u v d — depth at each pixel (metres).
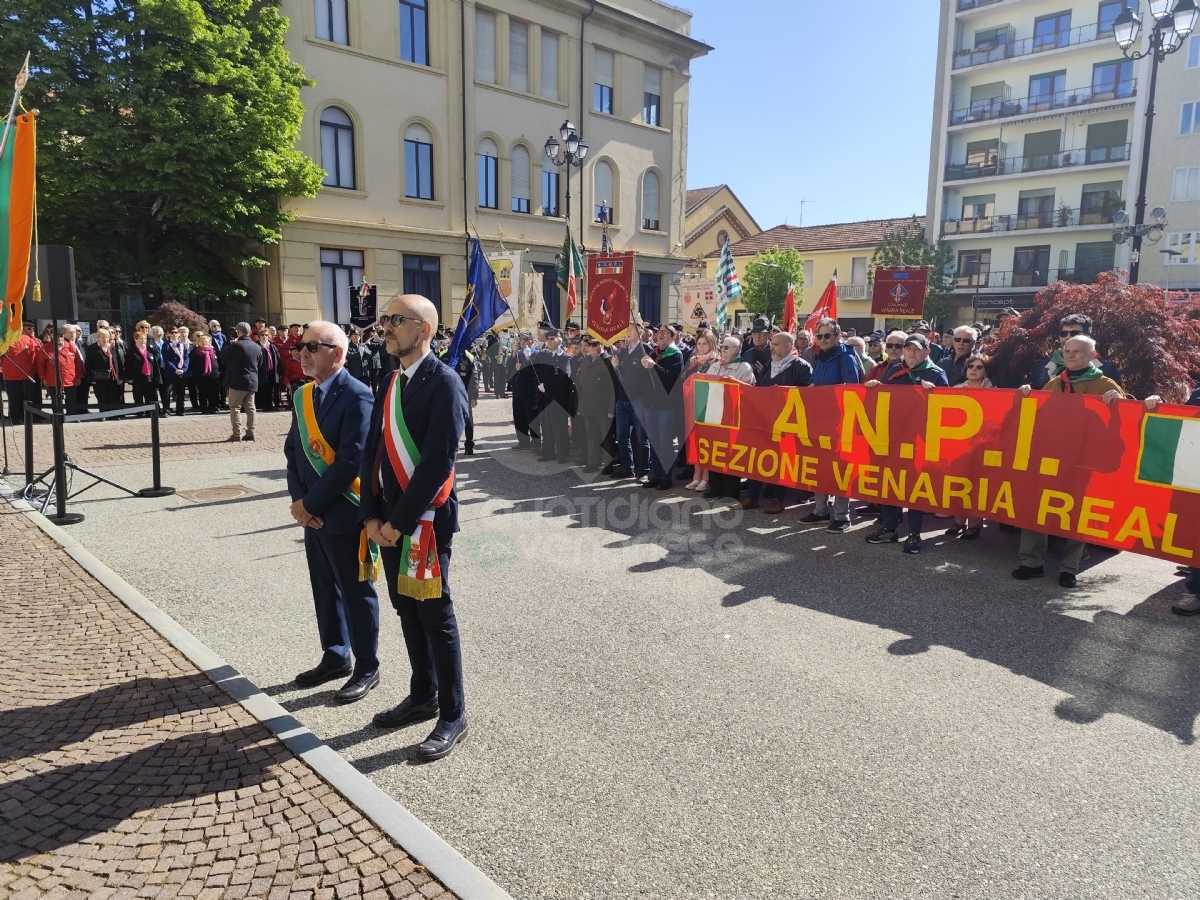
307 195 19.94
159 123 17.38
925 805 2.96
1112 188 34.50
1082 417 5.40
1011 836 2.77
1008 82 37.78
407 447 3.26
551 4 25.55
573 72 26.56
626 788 3.05
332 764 3.04
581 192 26.19
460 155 23.83
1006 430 5.77
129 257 19.12
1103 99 34.34
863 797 3.00
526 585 5.44
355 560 3.77
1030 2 36.62
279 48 19.30
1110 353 7.11
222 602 5.04
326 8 20.95
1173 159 32.44
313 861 2.50
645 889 2.48
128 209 18.91
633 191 29.22
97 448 10.84
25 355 12.13
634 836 2.75
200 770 3.00
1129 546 5.20
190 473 9.23
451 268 23.98
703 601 5.14
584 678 4.01
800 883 2.52
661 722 3.56
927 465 6.21
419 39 22.89
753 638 4.52
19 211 5.84
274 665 4.15
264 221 20.02
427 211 23.33
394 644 4.50
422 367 3.31
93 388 15.30
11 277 5.88
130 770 2.99
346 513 3.73
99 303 19.94
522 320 12.74
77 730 3.28
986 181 37.78
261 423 13.66
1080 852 2.69
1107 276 7.45
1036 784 3.10
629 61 28.36
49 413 7.16
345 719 3.60
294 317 20.81
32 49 17.00
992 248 38.28
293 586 5.35
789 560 6.07
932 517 7.54
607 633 4.59
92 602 4.80
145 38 18.14
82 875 2.42
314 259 21.06
